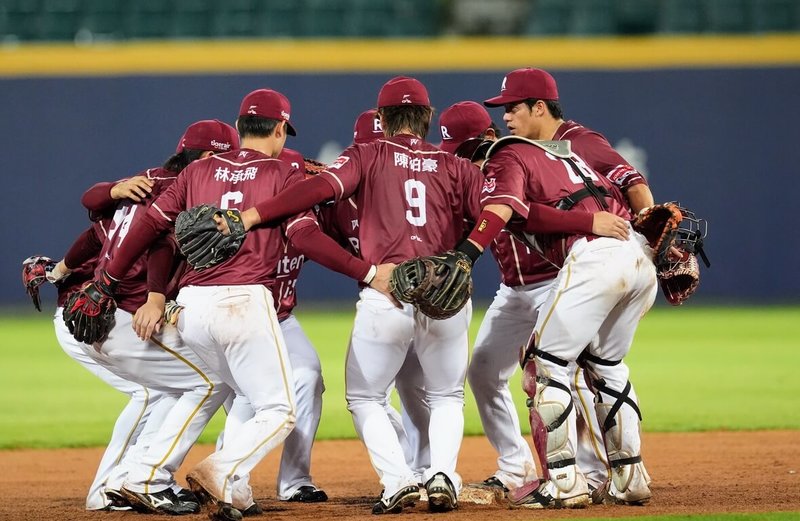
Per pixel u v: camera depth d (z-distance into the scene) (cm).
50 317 6650
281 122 1795
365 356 1702
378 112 1823
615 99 6631
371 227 1711
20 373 4194
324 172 1686
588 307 1680
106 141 6594
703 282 6638
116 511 1803
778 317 6088
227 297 1648
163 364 1770
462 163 1755
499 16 7869
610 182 1858
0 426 2983
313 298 6788
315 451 2580
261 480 2253
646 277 1712
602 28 7844
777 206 6594
